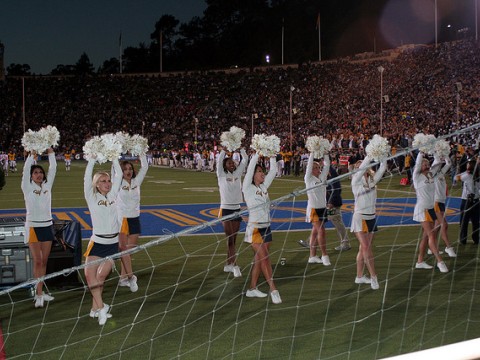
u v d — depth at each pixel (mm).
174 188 24844
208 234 12273
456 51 49406
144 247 4516
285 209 16484
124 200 7984
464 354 2334
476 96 40250
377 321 6289
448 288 7680
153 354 5414
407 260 9445
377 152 7621
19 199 20422
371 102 47312
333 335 5855
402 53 53688
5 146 61344
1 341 5828
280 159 31516
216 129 56156
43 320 6516
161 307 6973
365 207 7684
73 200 20094
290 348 5508
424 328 6039
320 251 10375
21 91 68688
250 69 65812
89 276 6434
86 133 62969
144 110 65188
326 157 9266
